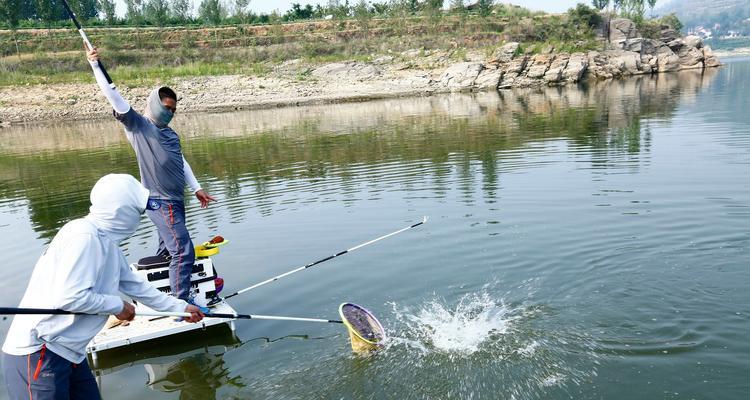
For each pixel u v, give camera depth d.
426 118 25.95
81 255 3.53
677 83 38.03
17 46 53.84
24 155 21.55
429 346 5.60
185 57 53.53
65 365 3.73
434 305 6.45
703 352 5.21
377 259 7.94
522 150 15.73
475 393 4.84
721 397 4.59
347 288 7.07
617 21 53.06
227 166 16.48
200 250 6.45
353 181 13.23
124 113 5.80
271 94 42.59
